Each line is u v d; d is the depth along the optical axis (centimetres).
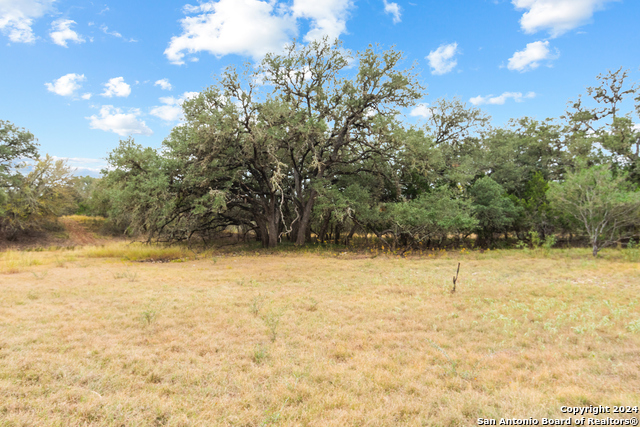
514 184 3250
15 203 3228
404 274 1254
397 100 2252
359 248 2372
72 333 603
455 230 2072
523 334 620
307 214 2472
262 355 519
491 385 429
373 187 2634
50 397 378
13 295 879
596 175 1772
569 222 2202
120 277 1193
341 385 430
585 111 3297
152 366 475
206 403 380
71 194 3700
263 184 2455
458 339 600
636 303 785
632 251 1633
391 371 473
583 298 859
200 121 1930
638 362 487
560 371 462
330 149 2555
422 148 2100
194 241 2983
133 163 1952
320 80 2355
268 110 1973
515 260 1605
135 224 2020
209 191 2083
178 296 899
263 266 1512
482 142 3384
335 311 773
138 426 332
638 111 2923
